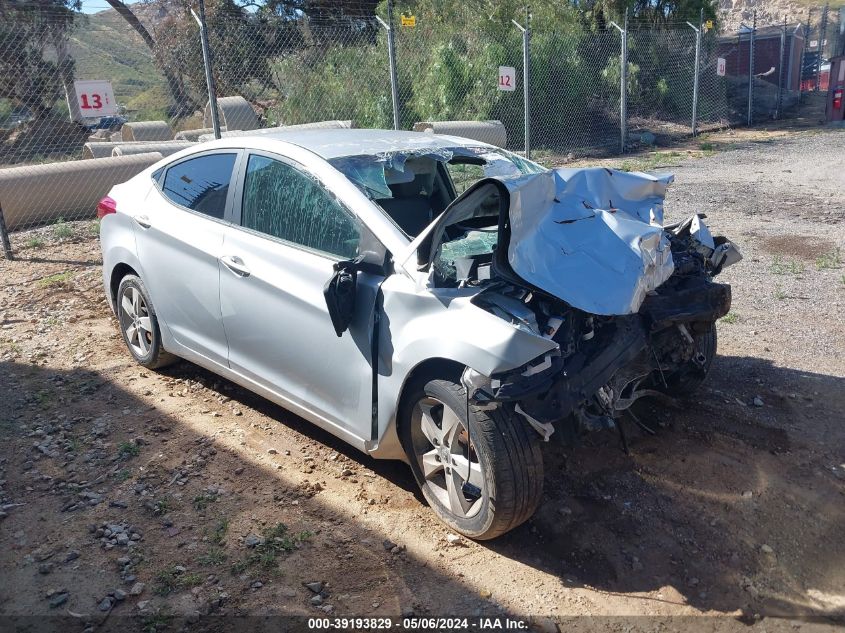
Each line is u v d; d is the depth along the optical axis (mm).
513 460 3160
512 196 3092
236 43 17562
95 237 9547
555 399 3113
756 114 24578
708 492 3742
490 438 3156
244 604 3068
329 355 3791
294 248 3973
